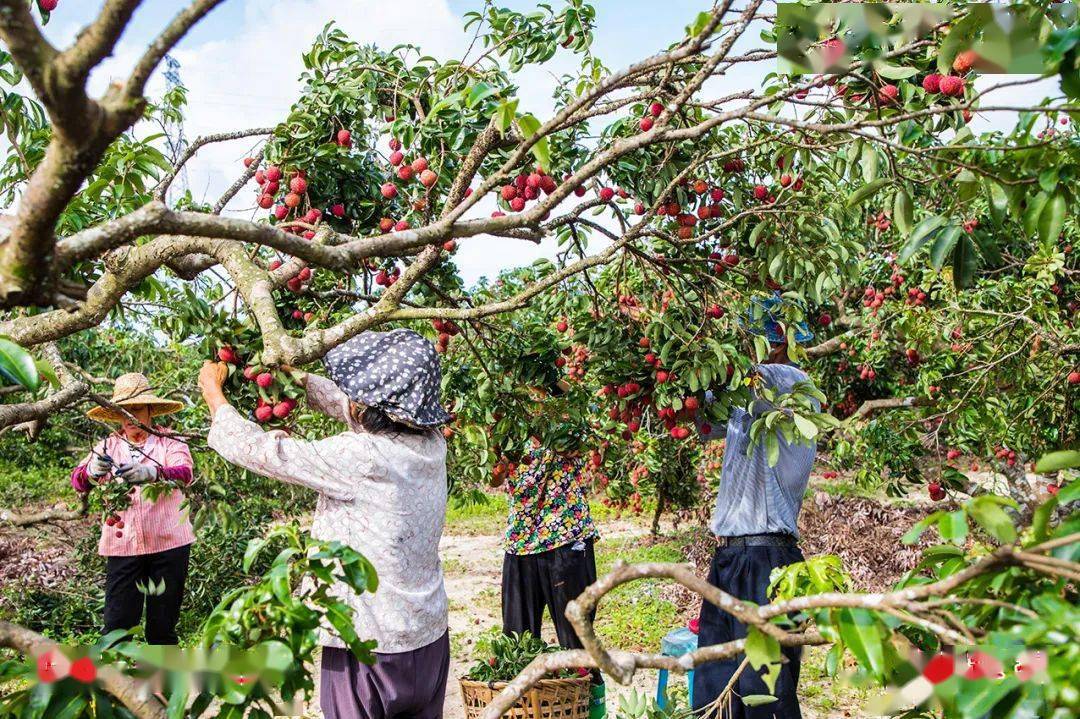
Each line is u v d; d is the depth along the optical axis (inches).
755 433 115.3
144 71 41.9
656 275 148.8
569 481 160.2
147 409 164.1
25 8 37.2
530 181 107.5
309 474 94.6
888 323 249.8
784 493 126.0
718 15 68.7
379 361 97.6
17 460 402.6
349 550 63.1
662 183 123.6
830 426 115.0
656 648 214.4
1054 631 42.8
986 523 45.8
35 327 87.2
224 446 95.7
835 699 170.7
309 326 145.4
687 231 132.7
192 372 196.5
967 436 209.5
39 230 44.9
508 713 127.6
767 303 136.3
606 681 187.5
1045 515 51.1
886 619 51.2
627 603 257.4
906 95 88.7
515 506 160.7
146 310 134.6
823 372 283.9
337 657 95.4
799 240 127.3
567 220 122.1
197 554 227.0
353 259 59.6
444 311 89.6
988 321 213.3
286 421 118.5
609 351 139.9
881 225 198.8
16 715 51.7
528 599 160.7
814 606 47.9
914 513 304.8
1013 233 235.1
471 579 297.6
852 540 280.2
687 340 128.0
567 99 137.3
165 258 88.0
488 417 155.0
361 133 134.7
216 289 143.8
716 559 127.5
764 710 114.4
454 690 185.3
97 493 158.1
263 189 129.9
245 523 231.6
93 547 247.6
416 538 97.2
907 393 270.7
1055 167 69.7
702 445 284.4
